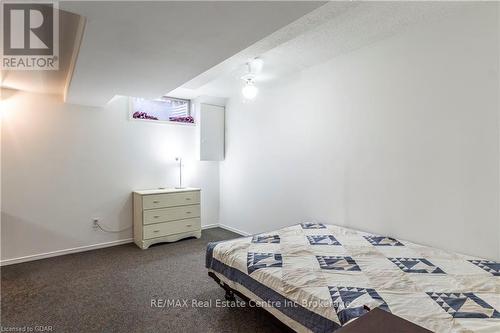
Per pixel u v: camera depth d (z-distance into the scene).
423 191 2.29
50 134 3.38
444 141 2.16
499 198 1.90
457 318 1.27
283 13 1.35
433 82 2.21
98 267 3.06
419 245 2.28
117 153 3.89
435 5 1.95
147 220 3.73
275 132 3.72
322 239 2.49
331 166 3.03
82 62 2.02
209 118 4.53
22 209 3.22
